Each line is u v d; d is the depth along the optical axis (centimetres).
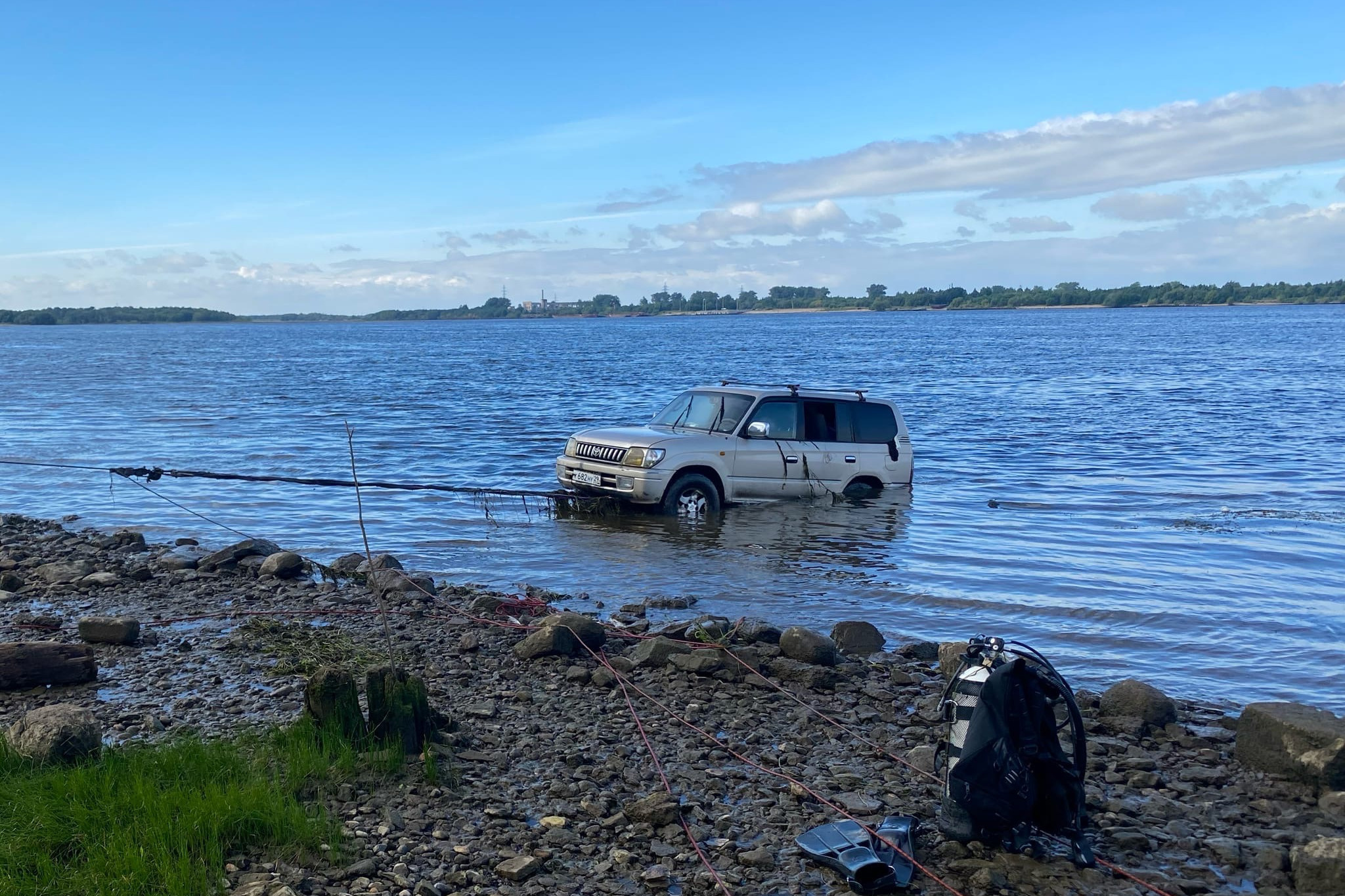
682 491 1471
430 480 1838
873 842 499
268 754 574
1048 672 527
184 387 4356
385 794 544
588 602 1047
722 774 596
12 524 1456
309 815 506
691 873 480
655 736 659
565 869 480
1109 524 1434
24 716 569
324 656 819
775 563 1216
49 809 484
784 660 794
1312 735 590
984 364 5719
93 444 2322
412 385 4434
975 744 501
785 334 13212
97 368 6097
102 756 559
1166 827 538
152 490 1744
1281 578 1123
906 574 1152
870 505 1581
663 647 816
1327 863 464
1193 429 2619
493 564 1219
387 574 1090
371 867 465
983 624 966
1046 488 1758
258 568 1141
